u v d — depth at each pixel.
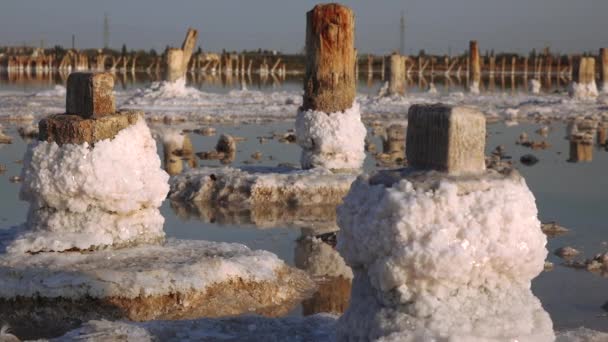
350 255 5.92
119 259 9.16
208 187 15.62
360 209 5.80
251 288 9.22
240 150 22.41
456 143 5.78
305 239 12.59
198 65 99.69
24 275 8.58
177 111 33.81
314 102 16.20
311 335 7.07
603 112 35.94
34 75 80.75
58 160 9.15
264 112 34.31
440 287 5.58
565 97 44.97
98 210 9.34
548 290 9.75
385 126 29.20
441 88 62.19
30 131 24.36
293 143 24.16
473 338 5.45
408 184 5.64
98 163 9.12
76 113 9.49
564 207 14.98
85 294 8.46
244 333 7.11
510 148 23.44
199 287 8.77
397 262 5.56
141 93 39.31
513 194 5.67
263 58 106.44
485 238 5.54
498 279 5.69
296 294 9.63
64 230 9.28
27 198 9.47
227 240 12.48
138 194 9.47
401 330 5.58
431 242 5.47
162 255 9.44
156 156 9.80
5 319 8.30
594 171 19.23
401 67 40.81
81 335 6.93
